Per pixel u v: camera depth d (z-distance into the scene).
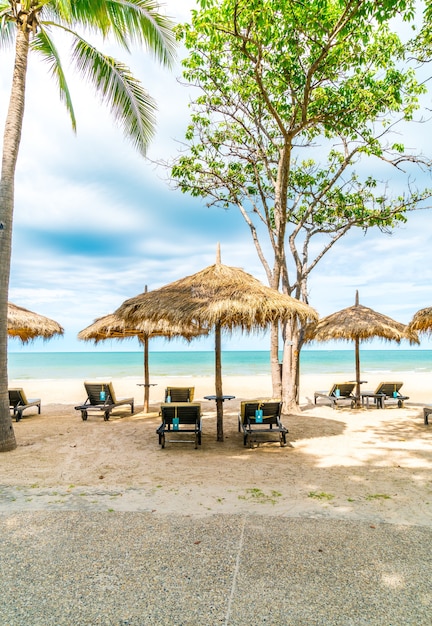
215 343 7.25
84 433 7.83
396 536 3.23
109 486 4.55
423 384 20.06
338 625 2.15
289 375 10.60
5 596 2.42
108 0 7.61
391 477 4.88
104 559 2.86
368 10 5.90
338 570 2.71
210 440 7.21
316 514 3.70
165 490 4.40
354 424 8.73
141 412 10.71
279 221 10.38
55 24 7.23
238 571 2.70
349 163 11.71
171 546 3.06
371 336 11.45
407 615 2.23
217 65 9.81
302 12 6.66
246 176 12.99
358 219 11.49
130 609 2.29
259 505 3.93
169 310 6.34
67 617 2.22
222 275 7.13
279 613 2.26
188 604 2.34
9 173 6.51
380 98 9.39
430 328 9.74
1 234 6.40
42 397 15.36
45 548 3.02
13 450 6.38
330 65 8.38
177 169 11.94
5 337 6.46
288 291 11.20
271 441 6.99
